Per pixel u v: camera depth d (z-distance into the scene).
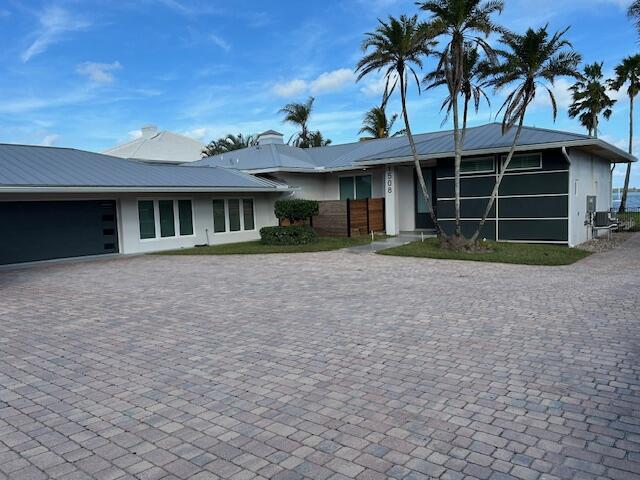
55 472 3.20
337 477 3.08
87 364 5.38
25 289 10.34
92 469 3.23
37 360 5.55
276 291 9.41
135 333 6.61
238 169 23.28
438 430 3.66
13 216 14.72
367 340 6.00
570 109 39.03
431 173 21.17
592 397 4.20
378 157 19.84
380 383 4.62
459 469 3.14
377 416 3.92
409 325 6.67
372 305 7.98
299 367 5.12
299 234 18.08
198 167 21.75
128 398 4.41
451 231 18.09
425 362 5.17
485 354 5.39
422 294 8.82
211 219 20.08
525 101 14.02
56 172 15.55
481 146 16.67
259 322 7.04
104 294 9.53
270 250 16.61
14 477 3.14
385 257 14.38
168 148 37.41
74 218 16.12
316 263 13.42
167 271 12.58
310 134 46.22
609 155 19.70
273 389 4.54
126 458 3.36
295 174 23.41
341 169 22.19
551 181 15.98
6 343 6.26
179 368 5.18
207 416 4.00
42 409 4.21
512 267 12.19
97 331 6.76
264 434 3.67
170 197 18.47
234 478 3.09
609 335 6.01
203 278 11.26
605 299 8.12
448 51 13.73
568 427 3.66
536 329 6.35
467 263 12.95
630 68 35.38
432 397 4.27
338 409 4.07
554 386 4.45
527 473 3.07
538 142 15.64
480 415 3.90
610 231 21.42
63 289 10.23
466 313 7.31
